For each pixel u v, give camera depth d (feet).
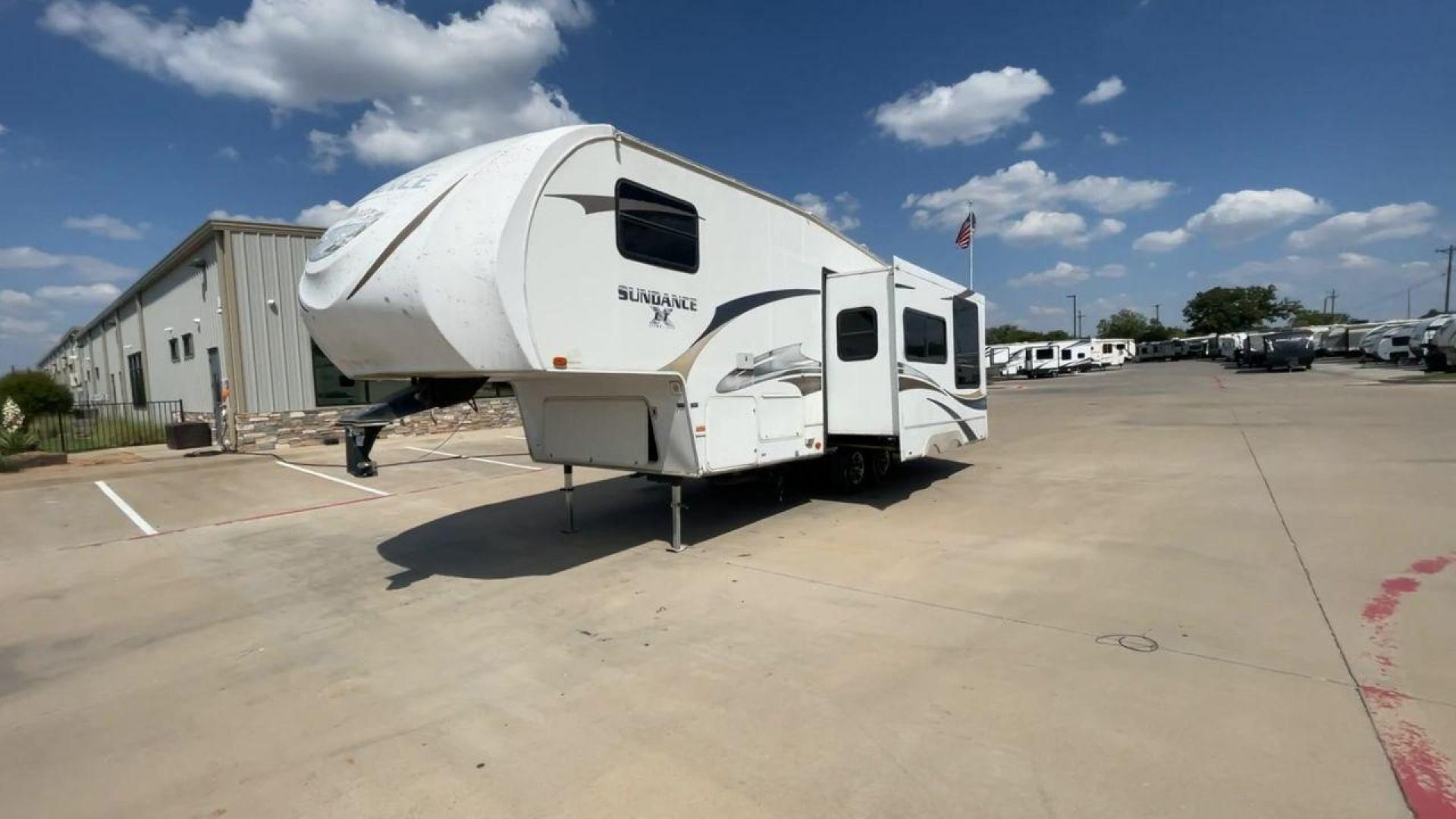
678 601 16.65
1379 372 95.61
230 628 16.08
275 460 43.09
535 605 16.80
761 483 31.86
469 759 10.21
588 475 36.11
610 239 17.93
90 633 16.01
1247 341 133.80
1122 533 21.25
